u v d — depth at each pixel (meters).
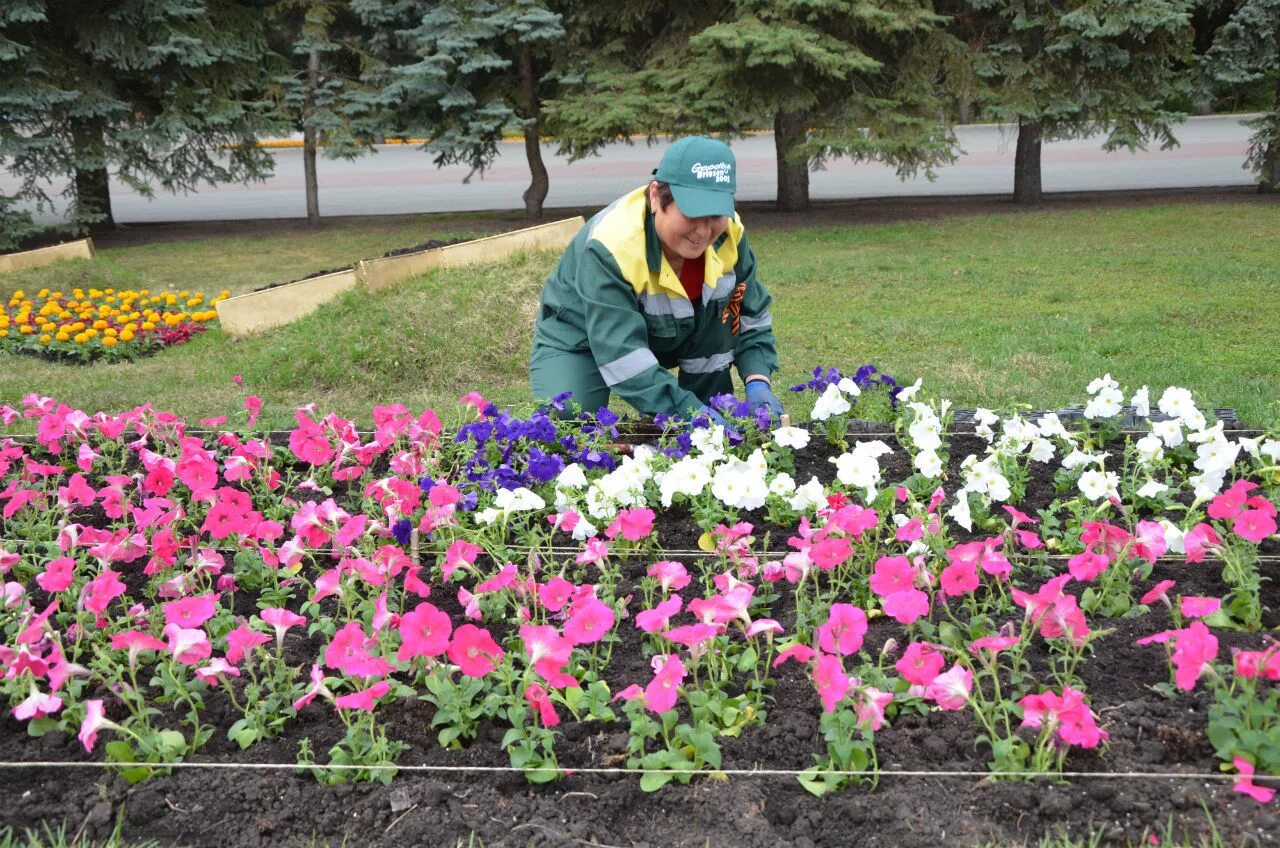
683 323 4.01
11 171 14.27
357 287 7.65
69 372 7.31
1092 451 4.08
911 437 3.98
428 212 18.23
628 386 3.87
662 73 13.30
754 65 12.16
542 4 13.95
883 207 16.52
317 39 15.20
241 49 14.96
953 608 2.89
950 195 18.11
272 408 5.98
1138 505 3.50
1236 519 2.78
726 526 3.38
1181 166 21.59
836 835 2.06
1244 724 2.14
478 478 3.60
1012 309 8.62
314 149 16.45
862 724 2.13
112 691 2.50
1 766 2.32
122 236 16.06
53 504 3.98
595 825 2.12
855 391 4.11
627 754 2.30
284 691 2.56
